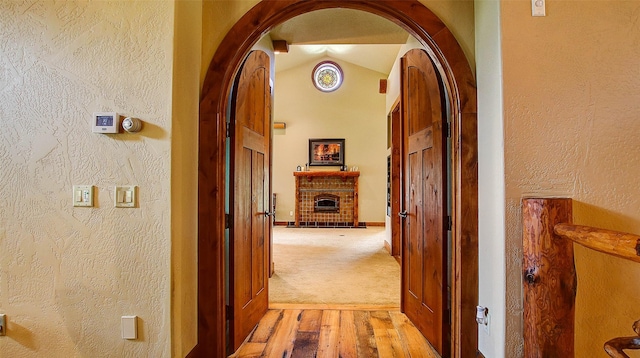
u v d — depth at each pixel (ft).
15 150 4.96
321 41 11.39
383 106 26.94
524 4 4.82
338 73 27.07
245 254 7.07
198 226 5.85
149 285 4.91
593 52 4.75
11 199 4.97
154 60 4.91
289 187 27.27
